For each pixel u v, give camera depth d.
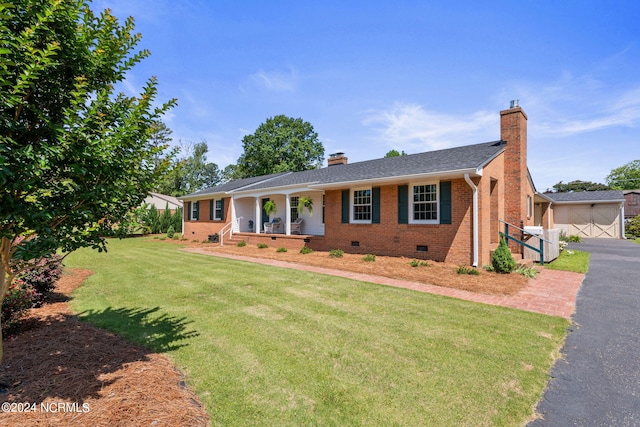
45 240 2.50
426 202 11.22
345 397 3.00
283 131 39.81
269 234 16.59
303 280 8.23
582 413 2.88
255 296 6.60
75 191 2.66
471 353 4.00
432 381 3.33
